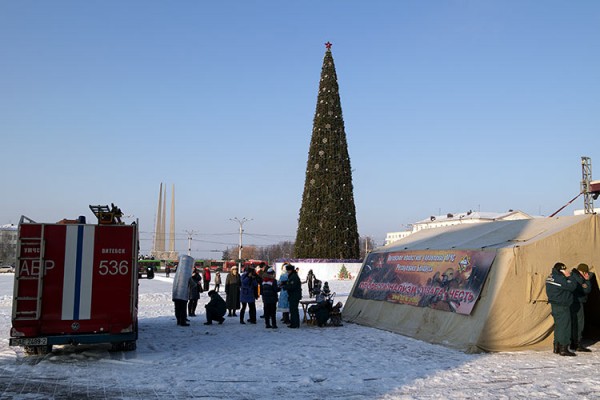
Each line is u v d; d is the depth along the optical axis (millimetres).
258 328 15375
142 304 24797
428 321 13156
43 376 8555
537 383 8070
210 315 16312
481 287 11719
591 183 29219
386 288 16047
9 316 18094
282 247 172750
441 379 8352
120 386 7859
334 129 45625
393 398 7164
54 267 9828
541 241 11695
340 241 44500
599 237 12055
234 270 19375
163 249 159750
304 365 9539
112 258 10141
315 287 16719
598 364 9648
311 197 45094
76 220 10656
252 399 7141
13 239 144750
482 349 10938
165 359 10141
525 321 11336
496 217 110688
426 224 126625
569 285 10508
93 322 9898
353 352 10984
